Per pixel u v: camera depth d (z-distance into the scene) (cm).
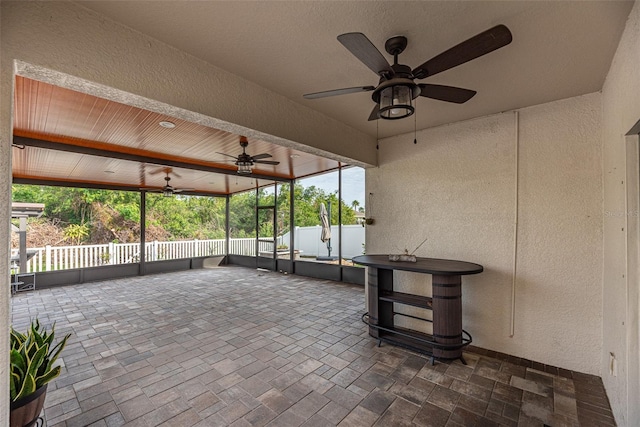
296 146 303
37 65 145
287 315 444
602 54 199
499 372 266
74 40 156
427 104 287
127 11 161
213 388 246
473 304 321
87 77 160
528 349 289
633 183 180
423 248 362
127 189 792
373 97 186
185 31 179
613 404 209
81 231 1327
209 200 1555
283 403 224
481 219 319
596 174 256
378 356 301
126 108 294
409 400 226
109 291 616
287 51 200
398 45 184
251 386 248
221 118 223
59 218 1338
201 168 595
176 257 905
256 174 729
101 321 423
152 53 186
